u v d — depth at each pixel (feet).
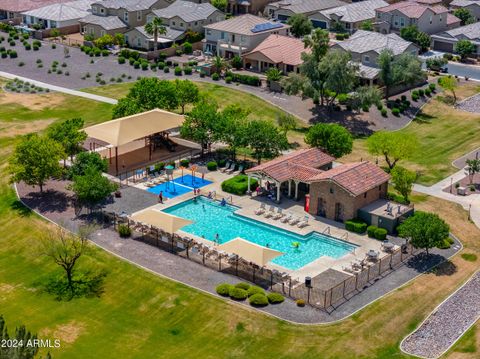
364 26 554.05
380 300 224.33
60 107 402.72
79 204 289.74
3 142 351.25
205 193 303.07
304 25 534.37
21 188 304.09
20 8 591.78
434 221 246.06
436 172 328.29
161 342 206.80
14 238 268.21
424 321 214.90
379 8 575.38
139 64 471.62
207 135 327.47
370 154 342.85
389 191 303.07
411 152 310.45
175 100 368.07
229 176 320.91
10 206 289.53
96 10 561.84
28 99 412.36
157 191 304.91
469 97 436.76
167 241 261.24
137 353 201.57
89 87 435.12
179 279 236.43
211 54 503.61
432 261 248.93
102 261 247.50
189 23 527.40
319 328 210.38
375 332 209.05
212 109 335.47
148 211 261.44
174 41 515.91
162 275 238.68
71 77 452.76
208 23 541.75
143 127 330.34
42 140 294.25
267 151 312.91
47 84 437.99
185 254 252.83
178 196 300.20
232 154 342.03
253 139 310.65
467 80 467.93
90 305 225.76
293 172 293.02
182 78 451.94
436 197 300.81
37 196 296.92
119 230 264.31
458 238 266.77
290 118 356.18
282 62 457.27
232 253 240.53
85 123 379.76
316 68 390.63
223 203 291.79
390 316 216.33
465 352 200.44
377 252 254.47
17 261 253.85
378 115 400.67
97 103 407.85
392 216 266.77
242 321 213.87
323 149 321.11
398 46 457.68
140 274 239.30
